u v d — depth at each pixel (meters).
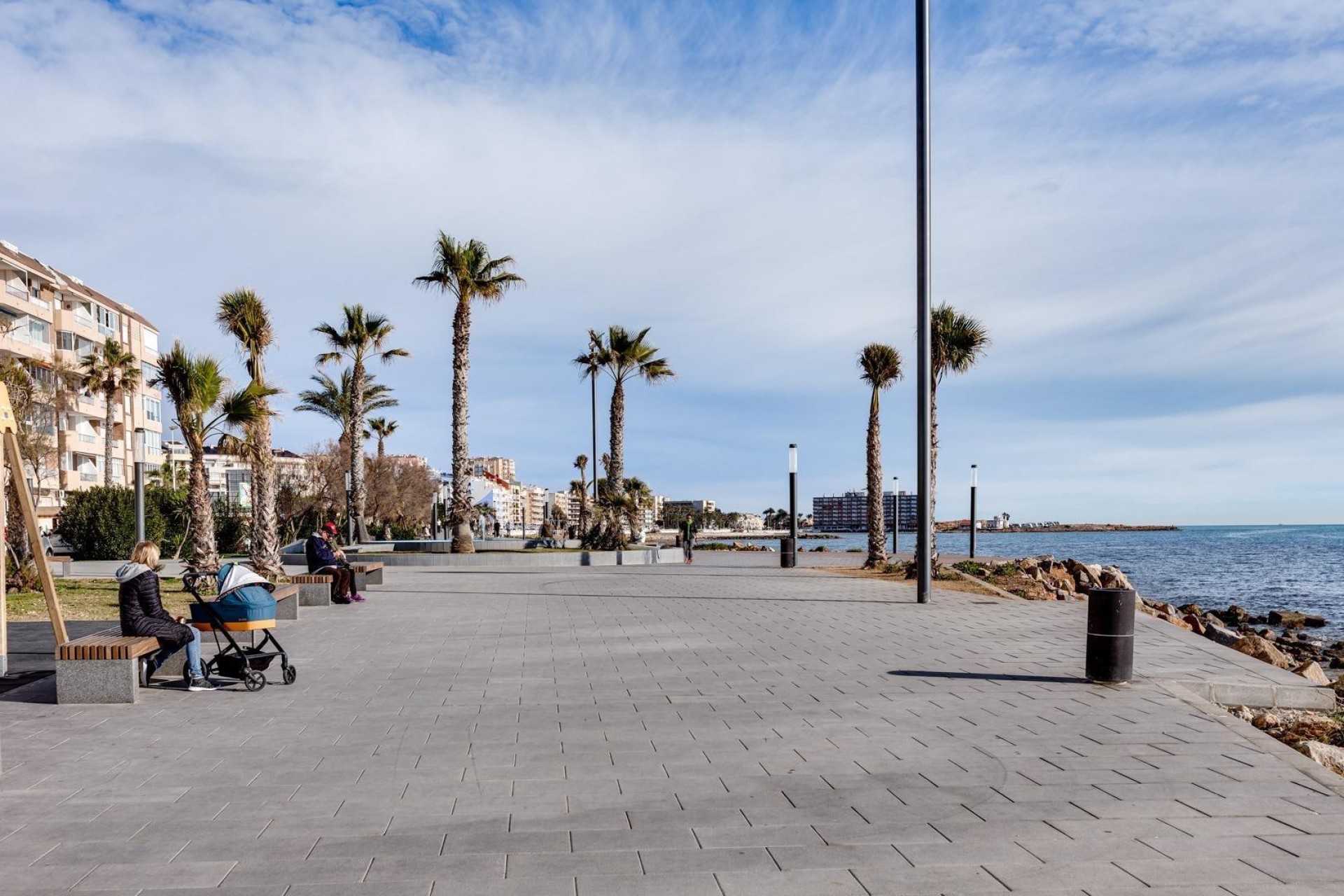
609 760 5.99
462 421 30.34
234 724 7.06
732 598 17.52
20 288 46.25
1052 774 5.61
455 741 6.49
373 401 47.97
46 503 46.44
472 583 21.66
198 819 4.84
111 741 6.52
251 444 18.94
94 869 4.14
